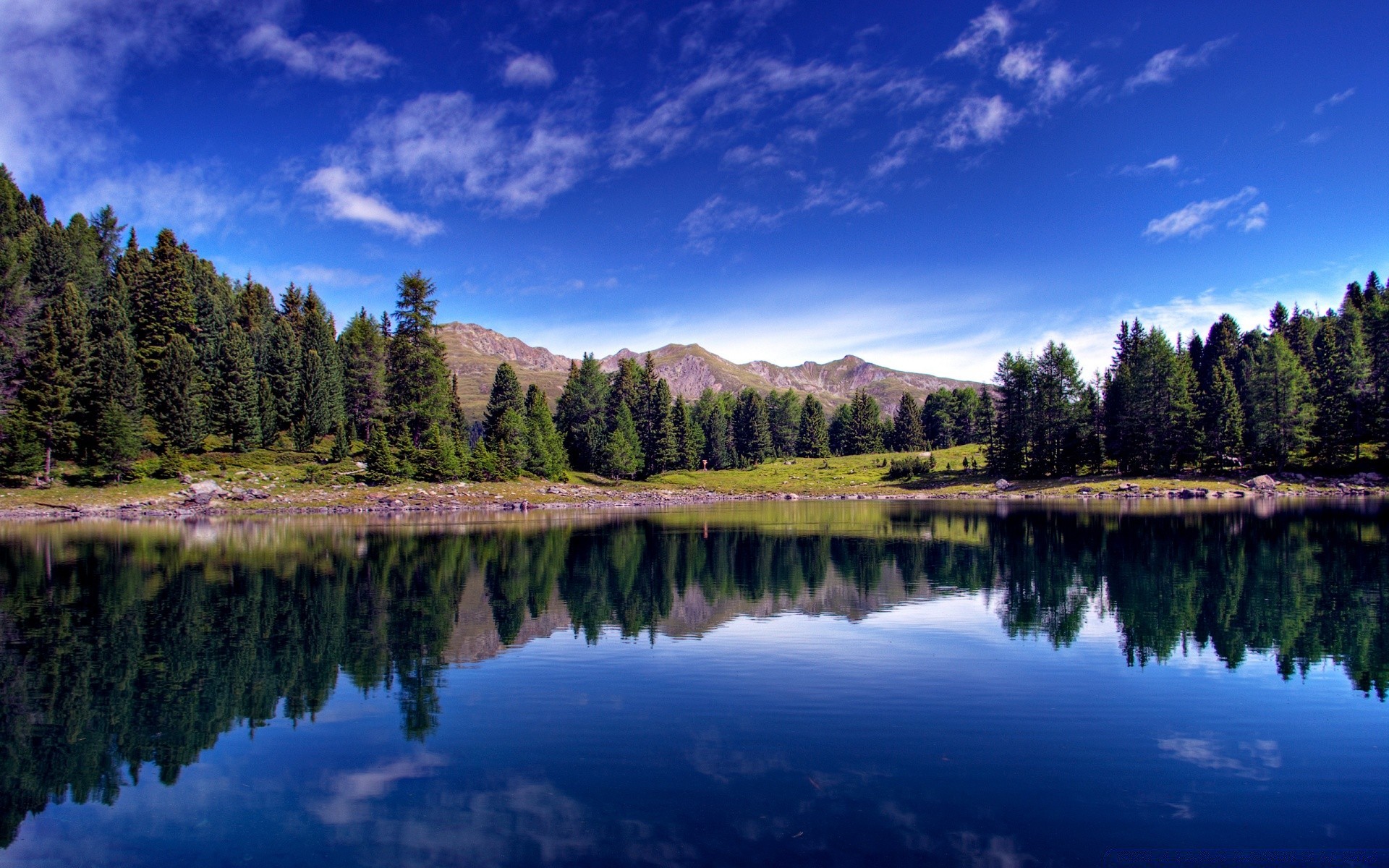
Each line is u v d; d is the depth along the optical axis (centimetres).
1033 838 1038
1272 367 9788
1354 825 1078
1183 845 1022
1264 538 4697
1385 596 2822
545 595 3027
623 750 1367
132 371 8506
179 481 8206
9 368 7688
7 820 1137
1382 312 9525
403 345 9919
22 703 1680
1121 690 1714
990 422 13325
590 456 13188
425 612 2689
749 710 1584
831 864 964
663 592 3105
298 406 10594
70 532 5625
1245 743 1391
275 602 2880
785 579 3409
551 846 1021
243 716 1586
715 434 16350
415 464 9812
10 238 9738
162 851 1036
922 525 6219
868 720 1520
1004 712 1562
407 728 1498
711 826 1072
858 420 18250
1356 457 9744
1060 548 4422
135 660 2036
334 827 1091
